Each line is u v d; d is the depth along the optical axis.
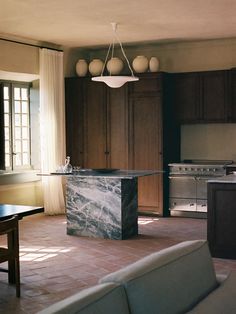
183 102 7.89
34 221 7.40
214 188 5.14
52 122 7.96
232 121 7.52
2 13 5.86
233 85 7.50
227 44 7.85
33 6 5.52
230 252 5.11
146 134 7.82
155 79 7.71
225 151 7.96
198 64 8.09
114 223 6.10
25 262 5.08
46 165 7.87
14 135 7.72
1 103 7.45
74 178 6.33
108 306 1.70
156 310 1.91
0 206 4.48
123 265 4.94
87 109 8.27
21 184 7.65
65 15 6.00
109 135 8.11
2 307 3.79
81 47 8.50
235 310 2.20
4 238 6.19
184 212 7.77
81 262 5.07
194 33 7.29
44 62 7.82
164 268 2.06
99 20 6.30
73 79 8.34
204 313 2.02
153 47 8.38
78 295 1.70
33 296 4.04
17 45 7.45
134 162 7.93
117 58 8.15
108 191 6.11
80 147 8.34
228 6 5.62
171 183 7.84
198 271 2.25
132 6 5.57
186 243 2.42
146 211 7.92
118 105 8.02
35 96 7.98
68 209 6.41
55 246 5.77
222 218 5.12
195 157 8.20
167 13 5.94
